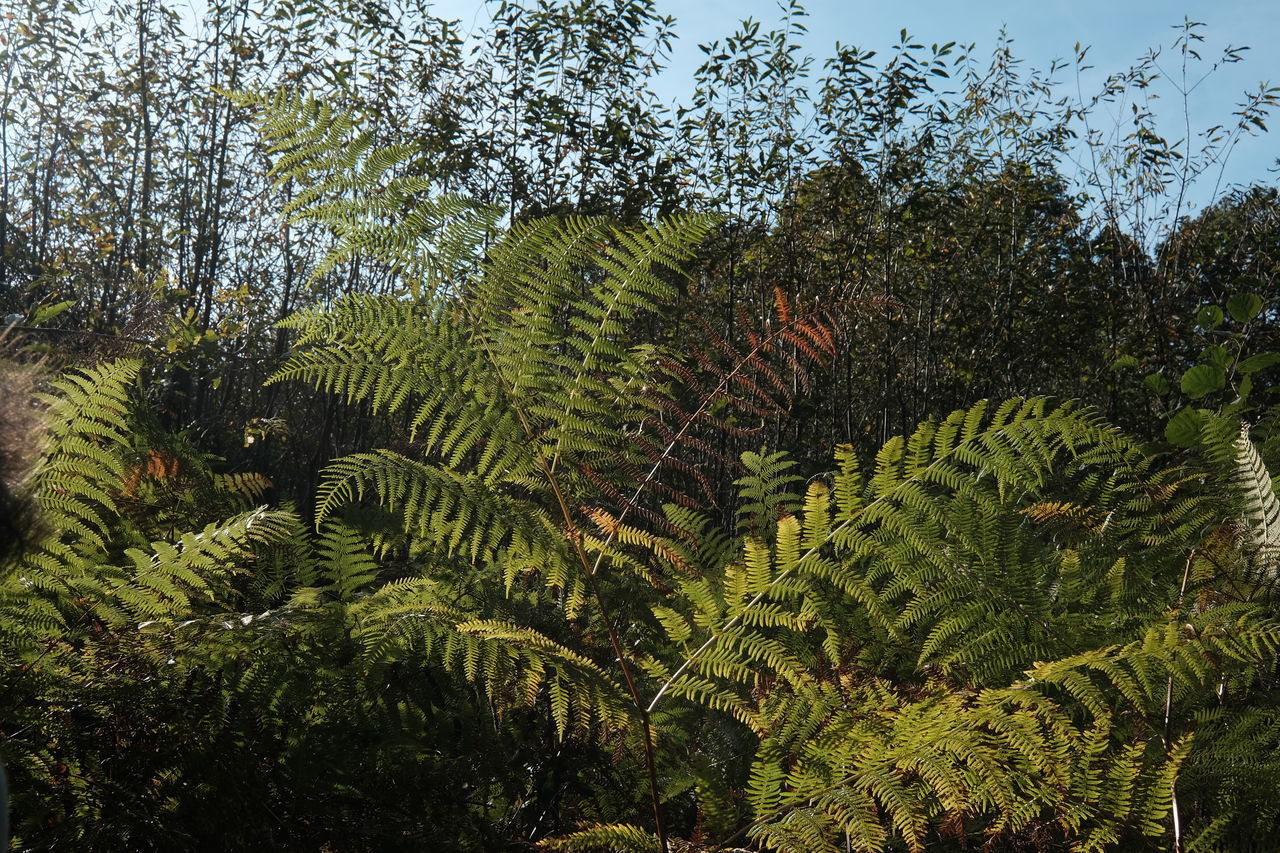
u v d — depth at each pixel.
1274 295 8.94
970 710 1.64
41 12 9.80
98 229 8.80
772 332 2.36
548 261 2.20
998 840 1.90
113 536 2.56
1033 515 2.13
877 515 1.83
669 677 2.06
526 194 9.20
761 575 1.82
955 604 1.88
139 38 10.26
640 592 2.51
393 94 9.29
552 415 2.12
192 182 11.10
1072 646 1.89
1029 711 1.63
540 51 9.66
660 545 1.97
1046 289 11.39
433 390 2.06
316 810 1.86
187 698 1.79
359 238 2.10
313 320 2.09
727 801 1.77
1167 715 1.81
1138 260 10.57
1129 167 10.38
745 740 2.20
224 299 8.66
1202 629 1.70
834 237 10.35
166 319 6.77
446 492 2.02
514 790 2.25
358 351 2.06
